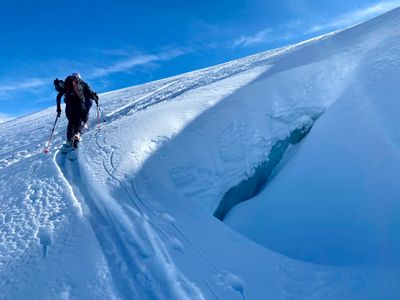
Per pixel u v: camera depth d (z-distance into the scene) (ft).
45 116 48.75
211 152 18.80
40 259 9.67
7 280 8.92
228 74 37.93
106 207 12.43
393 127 17.35
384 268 10.77
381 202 13.84
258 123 22.27
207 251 10.89
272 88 25.13
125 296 8.41
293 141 24.03
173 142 18.11
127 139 17.76
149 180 14.88
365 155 16.83
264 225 16.33
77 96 20.02
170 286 8.77
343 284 9.86
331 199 15.62
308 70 27.40
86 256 9.79
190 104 22.94
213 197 17.33
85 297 8.34
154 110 22.13
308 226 14.75
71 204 12.66
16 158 21.20
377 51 26.55
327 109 23.65
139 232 10.98
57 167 16.38
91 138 19.17
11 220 11.82
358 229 13.21
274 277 10.25
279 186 18.83
